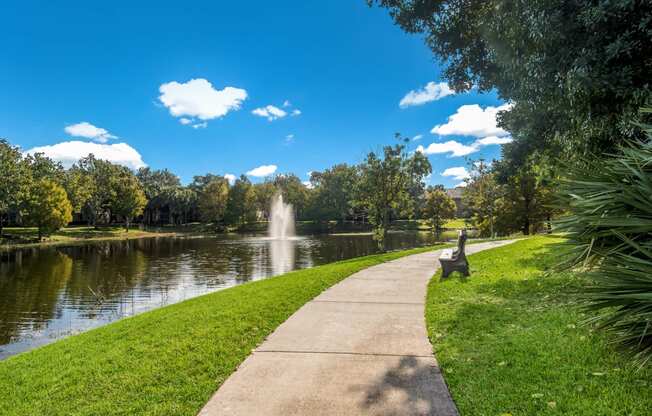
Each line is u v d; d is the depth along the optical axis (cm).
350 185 3806
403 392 378
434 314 646
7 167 5084
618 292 279
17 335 1199
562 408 322
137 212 7631
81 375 451
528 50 612
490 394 359
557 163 693
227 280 2228
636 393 334
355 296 813
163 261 3152
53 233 5981
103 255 3656
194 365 459
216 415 347
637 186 292
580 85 496
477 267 1124
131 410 362
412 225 8894
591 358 407
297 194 8706
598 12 463
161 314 751
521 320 564
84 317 1418
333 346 513
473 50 882
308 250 4041
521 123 799
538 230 3428
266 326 607
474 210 4034
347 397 372
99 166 8544
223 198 8694
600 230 330
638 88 468
